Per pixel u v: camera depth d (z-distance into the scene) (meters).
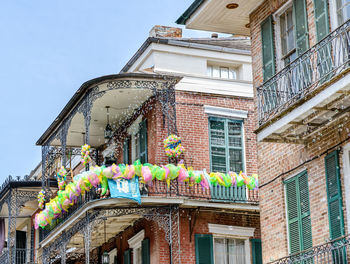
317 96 13.98
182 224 22.70
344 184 14.57
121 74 22.36
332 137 14.96
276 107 15.56
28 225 33.47
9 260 29.52
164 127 23.30
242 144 24.11
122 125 25.84
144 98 23.81
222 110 24.12
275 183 16.78
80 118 25.55
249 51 25.34
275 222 16.62
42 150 27.91
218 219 23.20
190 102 23.81
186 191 22.53
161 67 24.36
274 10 17.34
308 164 15.69
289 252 16.06
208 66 25.27
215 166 23.52
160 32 27.39
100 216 22.44
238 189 23.08
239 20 19.20
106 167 22.97
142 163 24.00
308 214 15.57
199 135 23.61
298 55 16.23
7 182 29.19
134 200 21.62
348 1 14.93
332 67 14.32
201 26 19.61
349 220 14.36
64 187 25.19
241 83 24.64
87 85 22.78
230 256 23.12
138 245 24.02
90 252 28.09
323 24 15.40
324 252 13.97
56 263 29.11
